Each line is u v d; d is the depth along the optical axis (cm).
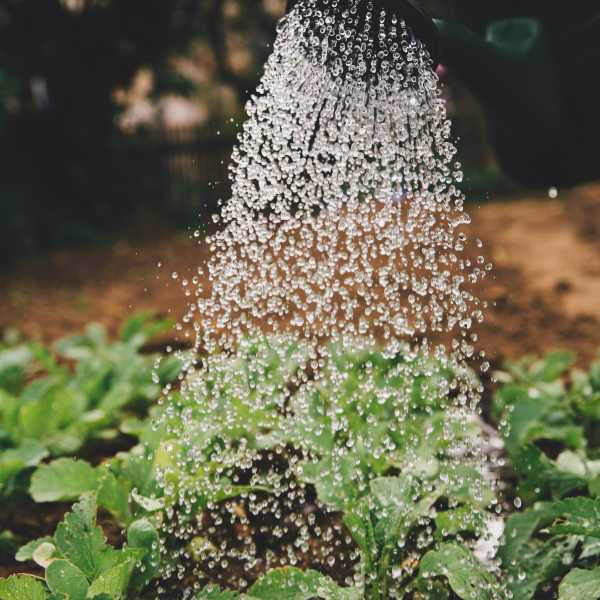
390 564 212
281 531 250
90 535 198
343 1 210
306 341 315
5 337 583
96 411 320
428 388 296
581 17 258
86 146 1130
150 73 1226
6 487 273
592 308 549
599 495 226
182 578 227
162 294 689
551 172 274
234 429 269
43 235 1025
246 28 1562
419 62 219
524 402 291
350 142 232
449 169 232
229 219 242
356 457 250
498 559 216
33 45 1065
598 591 183
